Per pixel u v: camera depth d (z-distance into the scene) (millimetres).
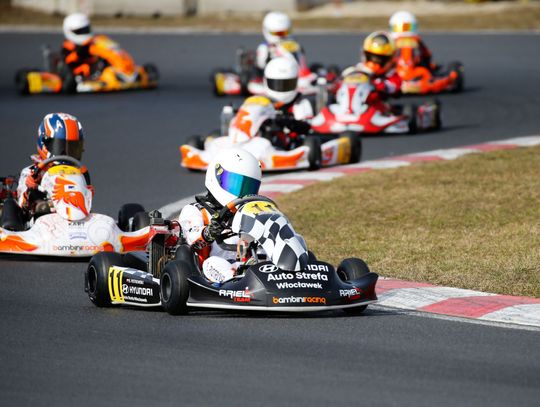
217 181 30125
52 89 83938
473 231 39188
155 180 51438
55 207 36375
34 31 132875
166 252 31203
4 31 133000
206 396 21547
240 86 83062
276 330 26766
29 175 38156
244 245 28609
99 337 26141
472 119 71250
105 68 86438
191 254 29109
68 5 150625
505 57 104438
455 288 31500
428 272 33469
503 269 33562
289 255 27766
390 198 45531
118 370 23312
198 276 27844
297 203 45031
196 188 49438
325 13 152125
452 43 115562
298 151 53125
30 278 33438
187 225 30188
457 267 34000
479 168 51875
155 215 30844
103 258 29688
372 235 38969
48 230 35719
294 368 23469
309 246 37469
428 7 153375
